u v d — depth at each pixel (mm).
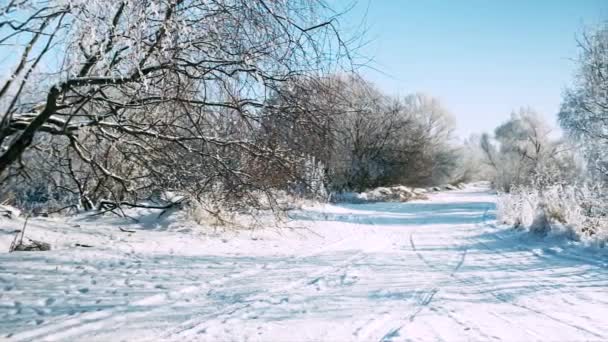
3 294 6375
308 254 11594
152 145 11383
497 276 9289
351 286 8062
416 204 37500
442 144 60531
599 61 24938
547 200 17141
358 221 21375
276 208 14320
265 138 10664
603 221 14367
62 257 8898
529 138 55969
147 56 8461
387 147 48469
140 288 7133
